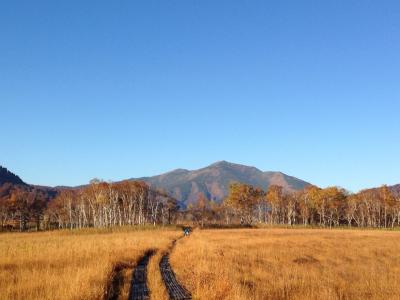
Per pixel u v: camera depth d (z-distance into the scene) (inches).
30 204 4566.9
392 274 911.7
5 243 1790.1
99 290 593.9
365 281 807.7
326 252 1459.2
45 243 1704.0
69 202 4362.7
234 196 4972.9
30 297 562.3
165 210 5221.5
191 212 6200.8
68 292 563.5
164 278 848.9
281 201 5265.8
